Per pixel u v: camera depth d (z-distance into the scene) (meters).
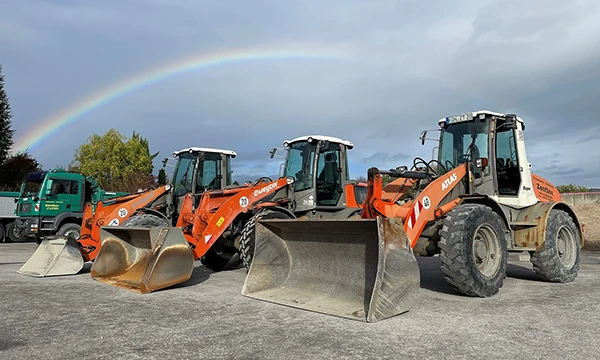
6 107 27.44
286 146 9.07
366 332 3.65
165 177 9.52
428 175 6.25
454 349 3.23
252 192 7.56
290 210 8.15
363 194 9.70
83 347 3.30
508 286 6.11
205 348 3.25
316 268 5.10
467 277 5.00
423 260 9.77
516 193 6.59
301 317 4.16
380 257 4.11
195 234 6.74
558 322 4.05
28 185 13.52
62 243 7.28
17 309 4.57
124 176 28.61
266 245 5.33
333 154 9.02
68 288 5.83
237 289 5.76
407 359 3.02
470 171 5.98
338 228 4.67
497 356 3.09
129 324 3.95
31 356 3.10
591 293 5.58
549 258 6.29
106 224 8.09
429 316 4.23
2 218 15.22
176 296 5.25
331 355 3.09
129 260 6.57
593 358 3.07
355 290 4.60
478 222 5.20
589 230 16.66
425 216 5.24
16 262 9.20
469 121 6.53
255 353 3.13
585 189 26.09
